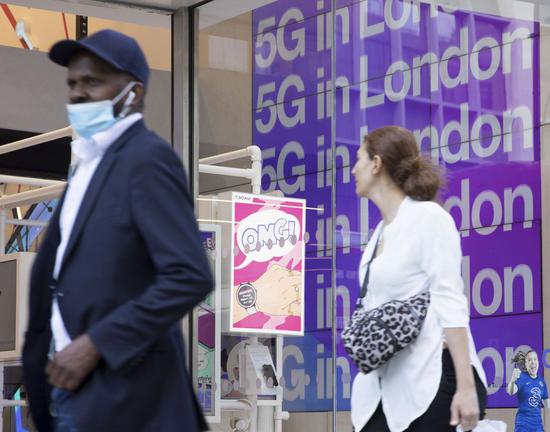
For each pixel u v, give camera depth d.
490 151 7.86
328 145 8.00
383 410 5.48
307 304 7.97
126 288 3.79
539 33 7.91
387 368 5.47
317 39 8.11
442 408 5.36
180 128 8.68
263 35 8.31
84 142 3.97
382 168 5.60
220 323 8.31
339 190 7.91
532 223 7.68
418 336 5.38
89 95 3.96
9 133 14.45
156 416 3.79
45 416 4.05
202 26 8.68
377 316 5.38
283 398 8.02
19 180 10.38
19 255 8.84
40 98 14.45
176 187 3.83
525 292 7.64
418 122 7.92
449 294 5.33
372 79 7.98
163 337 3.84
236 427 8.16
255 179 8.27
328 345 7.84
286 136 8.17
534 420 7.55
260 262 8.21
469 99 7.90
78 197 3.97
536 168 7.76
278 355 8.07
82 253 3.82
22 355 4.02
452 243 5.38
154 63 14.34
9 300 8.90
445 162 7.87
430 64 7.94
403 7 7.98
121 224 3.79
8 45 14.50
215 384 8.29
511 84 7.87
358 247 7.75
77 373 3.68
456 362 5.27
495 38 7.91
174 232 3.76
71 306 3.80
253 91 8.36
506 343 7.67
